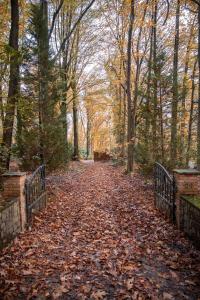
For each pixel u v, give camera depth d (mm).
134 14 12695
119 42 14461
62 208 7312
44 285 3311
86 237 5117
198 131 10977
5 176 5020
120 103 19453
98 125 40406
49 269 3730
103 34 16688
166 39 13844
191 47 14102
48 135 9117
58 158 9812
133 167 13680
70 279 3465
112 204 7863
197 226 4297
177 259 4027
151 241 4801
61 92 10422
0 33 11188
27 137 8969
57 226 5762
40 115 9070
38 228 5559
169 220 5895
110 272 3643
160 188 6863
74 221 6184
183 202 5012
